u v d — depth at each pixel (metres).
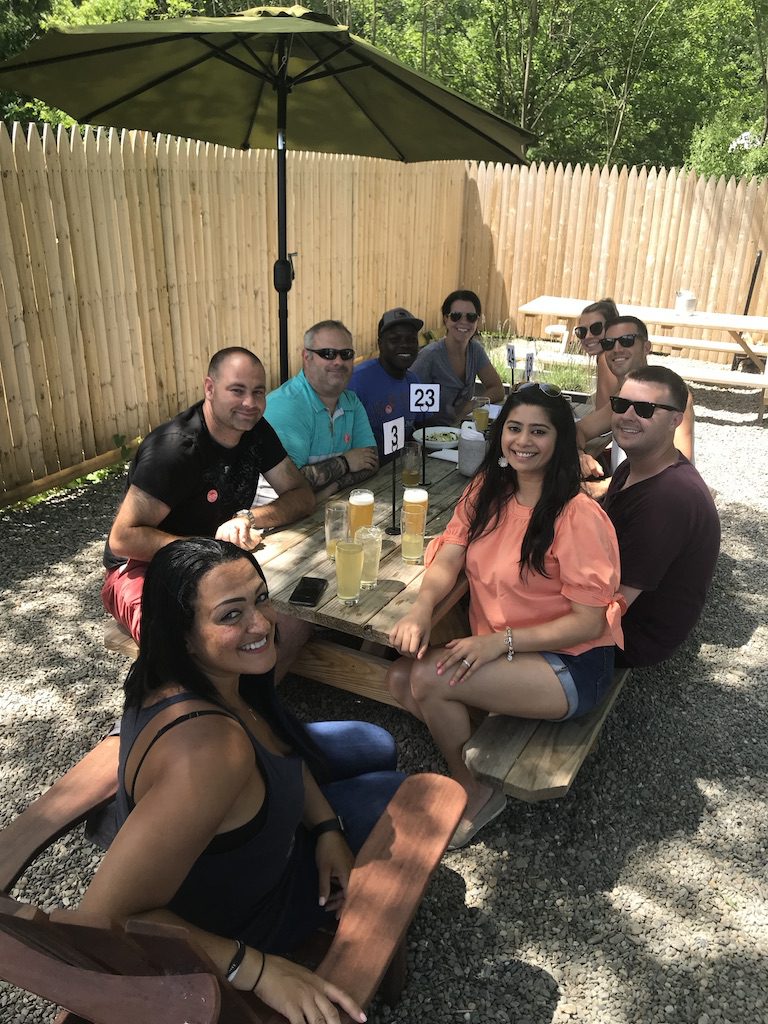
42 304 5.13
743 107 22.56
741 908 2.48
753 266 9.26
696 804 2.91
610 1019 2.13
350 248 8.57
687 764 3.12
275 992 1.48
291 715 2.07
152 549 2.93
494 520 2.66
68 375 5.44
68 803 1.99
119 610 3.02
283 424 3.71
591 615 2.49
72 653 3.71
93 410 5.73
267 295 7.42
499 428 2.58
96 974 1.22
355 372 4.50
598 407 5.04
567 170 9.99
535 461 2.46
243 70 3.84
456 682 2.53
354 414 4.04
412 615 2.61
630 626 3.07
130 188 5.68
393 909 1.67
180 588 1.53
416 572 3.01
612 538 2.53
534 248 10.45
